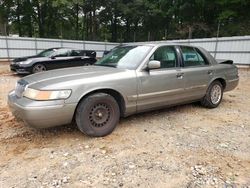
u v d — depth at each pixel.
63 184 2.56
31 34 33.78
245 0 23.98
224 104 5.95
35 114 3.15
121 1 34.66
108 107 3.72
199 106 5.62
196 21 30.52
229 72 5.66
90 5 34.97
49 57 10.87
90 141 3.57
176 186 2.54
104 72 3.78
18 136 3.75
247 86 9.08
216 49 17.05
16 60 10.85
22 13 31.75
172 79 4.38
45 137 3.71
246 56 15.39
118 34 41.47
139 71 3.97
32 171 2.79
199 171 2.83
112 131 3.89
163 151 3.30
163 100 4.35
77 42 22.14
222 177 2.71
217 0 26.36
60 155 3.16
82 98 3.51
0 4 29.97
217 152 3.31
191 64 4.86
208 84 5.14
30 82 3.48
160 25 38.69
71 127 4.09
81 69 4.07
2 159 3.06
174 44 4.66
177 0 30.61
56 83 3.31
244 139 3.77
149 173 2.77
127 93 3.83
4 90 7.45
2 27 30.52
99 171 2.80
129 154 3.21
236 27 24.92
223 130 4.14
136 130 4.03
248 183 2.61
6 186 2.51
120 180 2.63
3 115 4.81
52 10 32.72
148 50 4.23
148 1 34.78
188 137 3.80
